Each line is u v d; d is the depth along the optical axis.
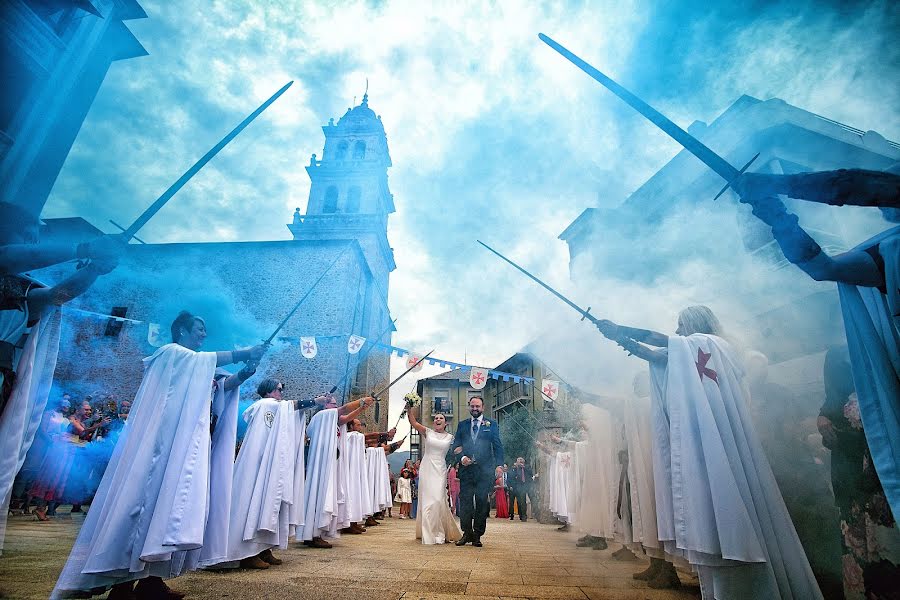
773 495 1.75
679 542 1.80
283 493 3.46
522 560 3.73
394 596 2.31
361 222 22.58
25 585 2.25
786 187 1.40
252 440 3.50
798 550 1.68
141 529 2.05
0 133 4.85
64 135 5.48
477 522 5.02
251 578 2.79
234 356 2.64
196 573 2.98
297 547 4.62
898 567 1.62
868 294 1.62
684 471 1.83
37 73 5.19
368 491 7.01
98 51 5.84
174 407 2.30
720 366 1.94
